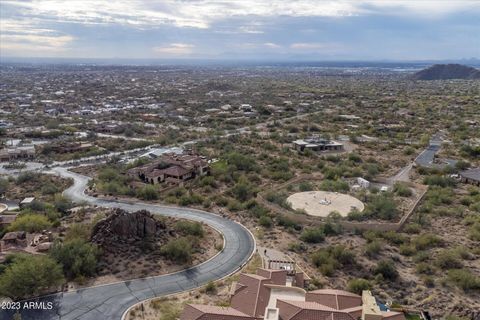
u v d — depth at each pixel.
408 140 166.50
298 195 97.81
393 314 45.06
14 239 68.75
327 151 148.88
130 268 61.41
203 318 45.12
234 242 73.06
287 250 70.06
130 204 93.69
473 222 80.56
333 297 49.06
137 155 145.12
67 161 138.00
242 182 104.94
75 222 80.69
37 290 54.00
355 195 98.19
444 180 107.62
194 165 119.19
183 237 71.31
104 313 50.88
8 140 167.38
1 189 102.88
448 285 57.97
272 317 43.34
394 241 73.25
